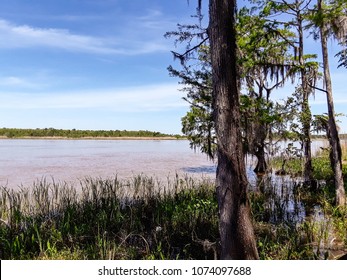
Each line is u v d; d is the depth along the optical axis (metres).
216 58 5.12
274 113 13.59
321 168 17.86
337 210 9.27
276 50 15.47
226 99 5.03
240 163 5.01
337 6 8.88
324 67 10.24
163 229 7.98
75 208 9.10
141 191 11.65
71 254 6.52
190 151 45.19
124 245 7.06
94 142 78.44
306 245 6.82
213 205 9.40
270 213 9.58
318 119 12.74
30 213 9.16
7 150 40.41
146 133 118.88
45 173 18.83
